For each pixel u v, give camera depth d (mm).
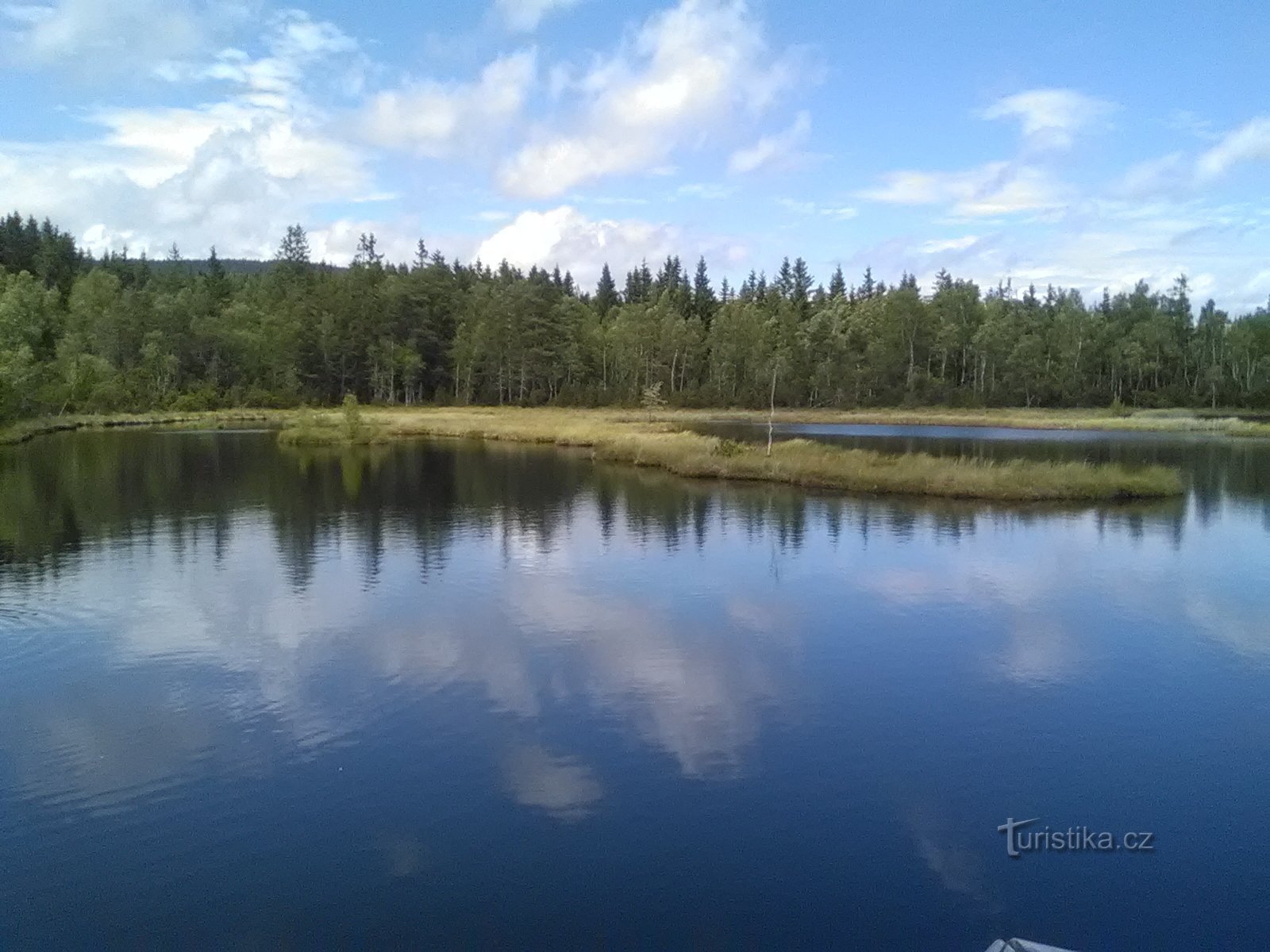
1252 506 32156
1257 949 7930
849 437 67375
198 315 102375
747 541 25016
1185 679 14484
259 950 7918
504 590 19562
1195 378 103375
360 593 19297
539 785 10820
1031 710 13195
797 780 10984
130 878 8977
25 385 66312
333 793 10641
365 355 99938
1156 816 10242
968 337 106125
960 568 21953
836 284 147375
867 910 8477
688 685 14086
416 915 8383
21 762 11414
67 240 130375
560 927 8211
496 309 101000
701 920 8297
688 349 108938
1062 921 8336
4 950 7902
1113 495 33688
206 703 13281
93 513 29125
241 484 36438
